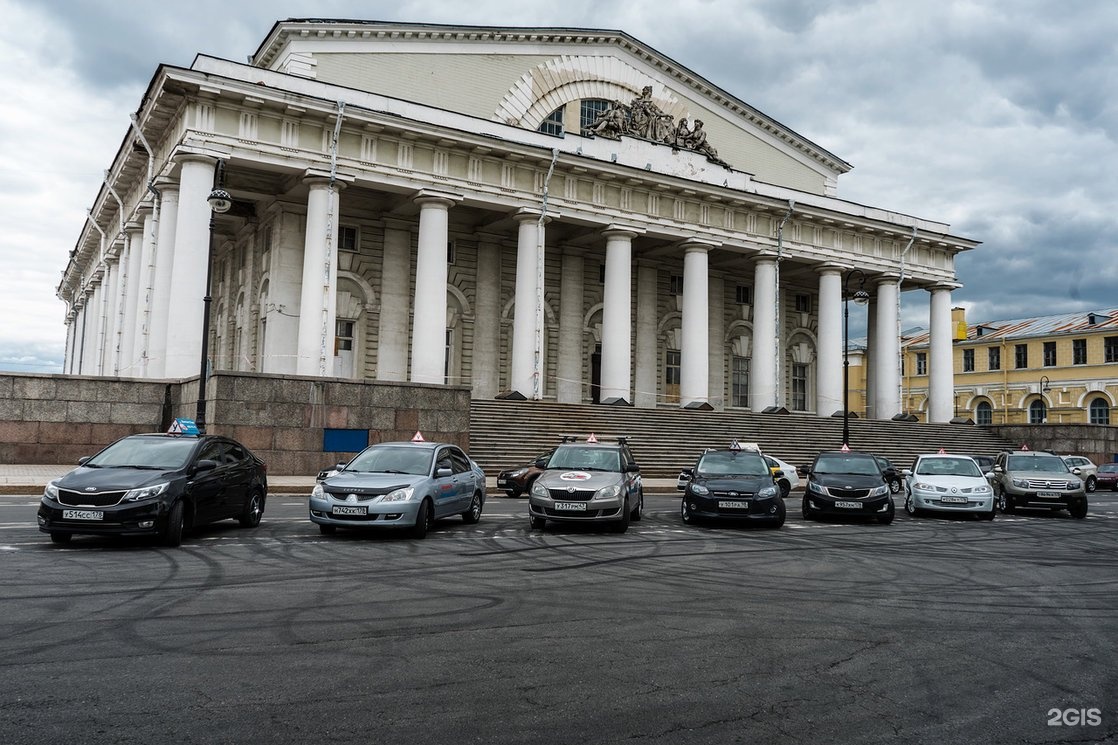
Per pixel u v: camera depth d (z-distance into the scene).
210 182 29.88
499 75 40.47
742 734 5.07
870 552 13.82
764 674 6.37
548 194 37.12
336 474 14.41
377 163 33.19
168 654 6.51
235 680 5.88
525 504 21.48
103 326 45.78
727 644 7.27
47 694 5.51
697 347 40.62
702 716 5.38
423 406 28.70
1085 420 61.81
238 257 41.53
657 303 46.19
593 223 38.50
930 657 7.01
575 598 9.12
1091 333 61.69
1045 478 22.59
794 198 44.72
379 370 37.66
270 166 31.12
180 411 27.19
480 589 9.52
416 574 10.43
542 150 36.03
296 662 6.36
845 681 6.25
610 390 38.12
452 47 39.22
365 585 9.59
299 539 13.45
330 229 31.86
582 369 43.19
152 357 31.58
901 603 9.39
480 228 40.50
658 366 45.81
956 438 44.12
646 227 39.62
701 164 42.44
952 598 9.77
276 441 26.19
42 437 25.25
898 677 6.39
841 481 19.27
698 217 41.19
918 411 71.94
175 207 32.56
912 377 72.62
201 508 12.98
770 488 17.33
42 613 7.79
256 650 6.69
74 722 5.01
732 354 49.03
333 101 31.44
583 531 15.69
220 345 42.84
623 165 38.19
